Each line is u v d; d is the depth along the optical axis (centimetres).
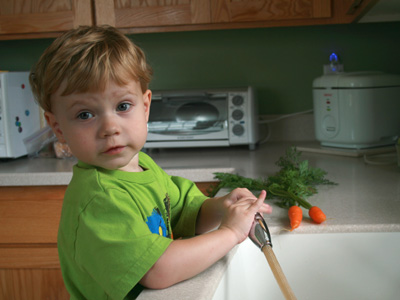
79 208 76
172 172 177
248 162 188
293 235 102
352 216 107
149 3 208
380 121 191
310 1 202
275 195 129
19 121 210
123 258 71
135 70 77
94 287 78
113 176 82
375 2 167
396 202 117
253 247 99
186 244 74
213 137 212
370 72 201
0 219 187
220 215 95
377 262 101
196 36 243
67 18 211
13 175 182
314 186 139
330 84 196
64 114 75
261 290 101
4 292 190
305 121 241
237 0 205
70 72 72
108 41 77
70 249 77
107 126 73
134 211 77
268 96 244
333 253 101
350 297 102
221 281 78
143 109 80
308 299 102
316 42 237
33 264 187
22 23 213
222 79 245
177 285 72
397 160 165
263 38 240
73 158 211
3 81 201
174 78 247
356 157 187
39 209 184
